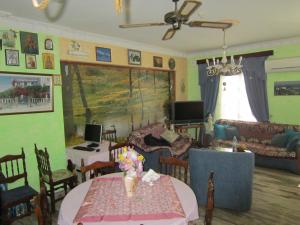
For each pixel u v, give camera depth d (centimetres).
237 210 312
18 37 322
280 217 298
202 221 286
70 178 332
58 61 369
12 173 312
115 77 483
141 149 442
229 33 446
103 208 180
